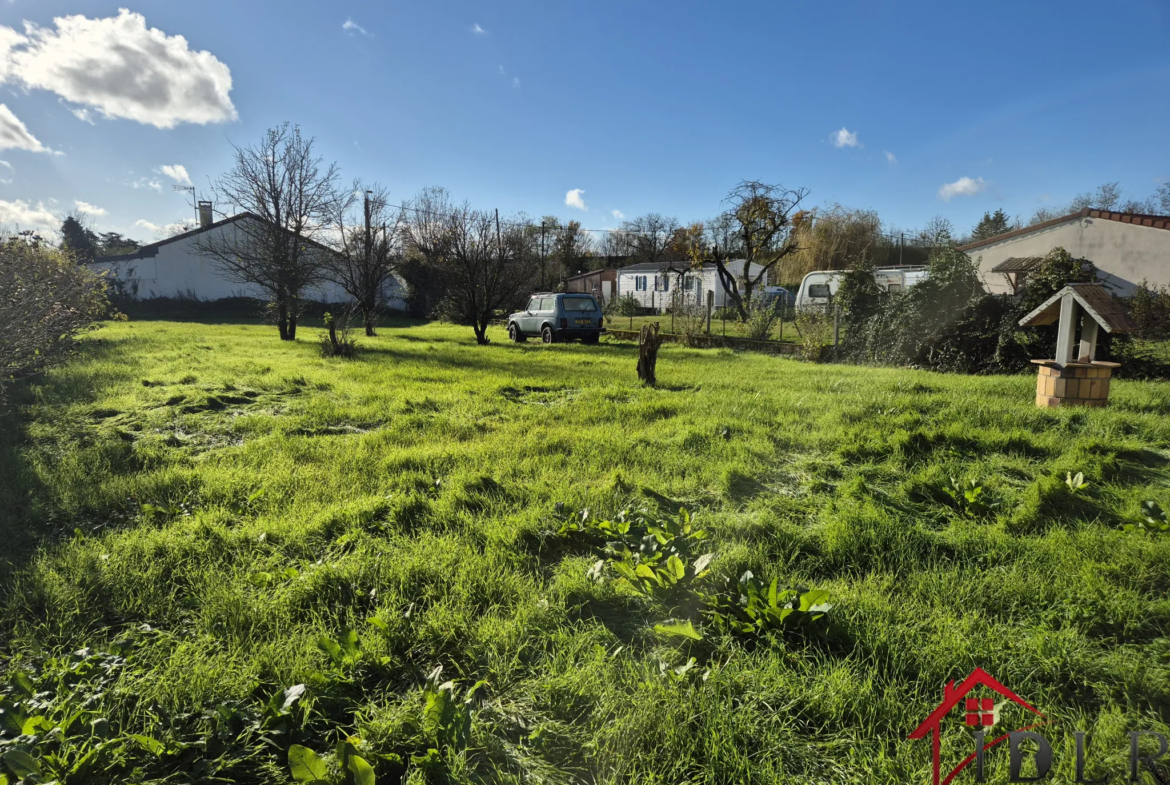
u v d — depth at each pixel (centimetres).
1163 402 693
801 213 2839
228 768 181
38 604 271
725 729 187
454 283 1994
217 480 440
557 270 4562
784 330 2138
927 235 4550
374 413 704
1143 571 281
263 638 243
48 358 934
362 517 370
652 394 833
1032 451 508
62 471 454
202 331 2111
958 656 224
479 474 450
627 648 241
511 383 933
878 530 336
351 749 173
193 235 3478
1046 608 261
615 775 178
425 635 244
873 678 215
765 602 256
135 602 274
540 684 217
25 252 1015
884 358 1333
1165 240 1683
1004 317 1172
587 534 343
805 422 636
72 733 188
